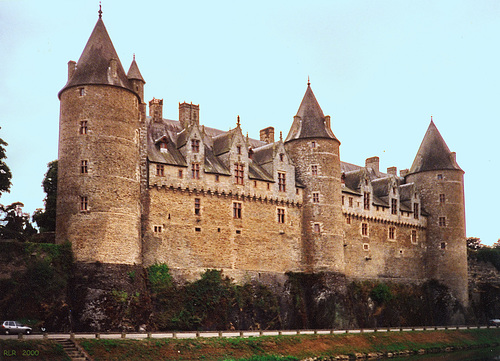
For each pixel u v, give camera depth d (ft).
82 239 179.42
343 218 255.70
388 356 208.54
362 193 265.54
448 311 279.69
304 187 240.53
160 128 224.12
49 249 175.52
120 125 188.96
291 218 235.61
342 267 239.50
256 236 224.53
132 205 188.55
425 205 291.79
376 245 267.59
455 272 284.00
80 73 190.70
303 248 236.63
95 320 173.47
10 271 167.94
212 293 205.98
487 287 309.63
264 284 222.28
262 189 228.84
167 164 207.82
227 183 220.23
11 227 225.35
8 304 164.66
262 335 188.44
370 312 253.44
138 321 182.60
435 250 286.66
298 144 245.04
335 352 195.83
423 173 294.05
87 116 185.98
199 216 212.23
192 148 215.10
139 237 191.93
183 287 202.59
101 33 197.67
